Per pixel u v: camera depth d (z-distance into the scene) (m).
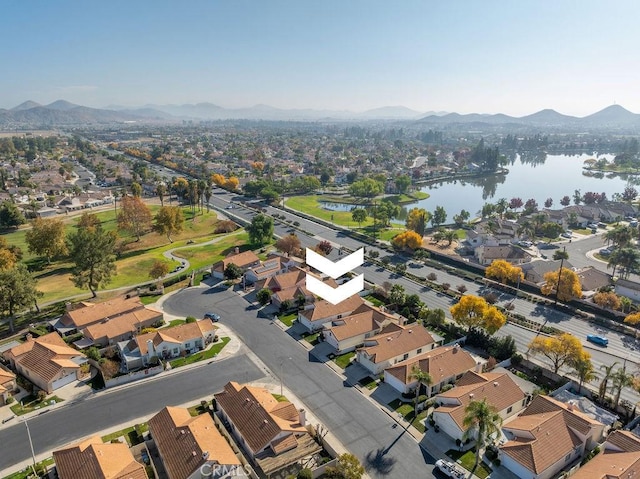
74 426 67.38
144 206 186.62
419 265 143.25
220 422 66.94
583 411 68.50
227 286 123.12
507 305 110.25
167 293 119.12
